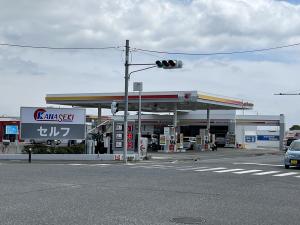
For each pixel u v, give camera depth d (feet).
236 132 254.06
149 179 63.72
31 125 123.13
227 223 32.48
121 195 46.19
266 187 56.24
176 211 37.17
